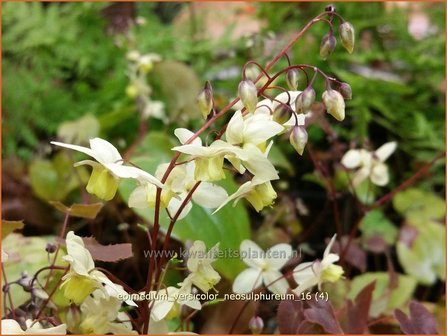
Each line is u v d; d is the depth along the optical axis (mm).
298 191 352
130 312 212
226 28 430
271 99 151
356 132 375
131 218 295
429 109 411
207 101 151
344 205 332
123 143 368
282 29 427
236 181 299
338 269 184
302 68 153
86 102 424
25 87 414
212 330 209
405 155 397
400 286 248
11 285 197
